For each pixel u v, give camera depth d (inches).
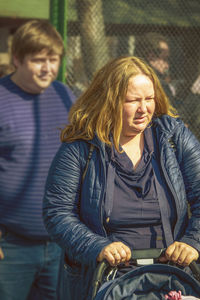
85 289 298.7
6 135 406.9
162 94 311.7
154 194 299.0
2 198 411.2
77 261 307.6
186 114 565.0
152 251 288.8
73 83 552.4
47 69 407.5
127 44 557.9
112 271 284.0
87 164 301.3
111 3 552.4
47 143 419.8
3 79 422.9
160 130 311.4
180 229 304.0
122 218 294.8
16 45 406.6
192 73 562.9
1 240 417.1
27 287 430.6
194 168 308.3
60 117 430.0
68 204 303.7
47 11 539.5
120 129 296.2
